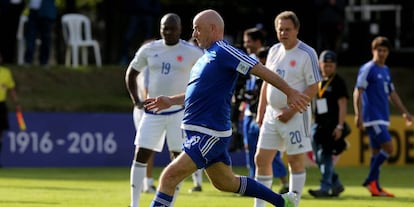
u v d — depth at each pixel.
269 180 23.08
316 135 29.28
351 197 29.53
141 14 50.78
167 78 24.80
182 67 24.80
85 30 54.28
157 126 24.31
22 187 31.91
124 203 26.20
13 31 51.53
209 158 18.69
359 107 30.70
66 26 53.41
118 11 57.94
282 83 18.22
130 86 25.16
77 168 43.59
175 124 24.41
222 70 18.52
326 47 54.28
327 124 29.20
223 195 29.17
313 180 37.69
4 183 33.72
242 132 33.50
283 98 22.50
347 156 46.72
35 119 43.97
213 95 18.58
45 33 50.41
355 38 57.91
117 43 58.31
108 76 52.31
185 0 58.75
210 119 18.59
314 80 22.69
